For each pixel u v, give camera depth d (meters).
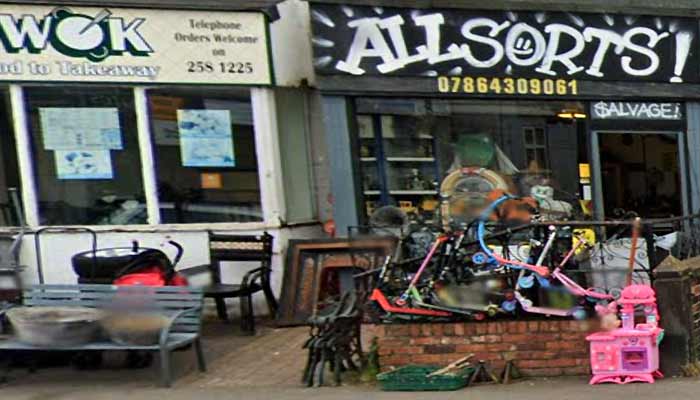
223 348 6.71
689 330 5.54
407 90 8.24
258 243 7.62
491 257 5.69
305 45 8.36
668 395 5.01
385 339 5.70
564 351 5.59
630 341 5.34
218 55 7.85
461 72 8.39
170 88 7.83
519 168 8.70
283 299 7.55
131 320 5.73
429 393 5.23
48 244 7.59
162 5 7.67
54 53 7.57
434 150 8.52
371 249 6.91
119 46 7.67
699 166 9.09
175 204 7.91
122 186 7.83
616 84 8.81
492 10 8.45
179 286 6.24
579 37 8.69
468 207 8.35
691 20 9.04
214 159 7.98
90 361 6.25
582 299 5.59
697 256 6.50
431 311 5.67
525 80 8.56
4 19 7.46
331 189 8.14
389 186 8.40
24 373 6.10
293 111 8.55
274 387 5.51
